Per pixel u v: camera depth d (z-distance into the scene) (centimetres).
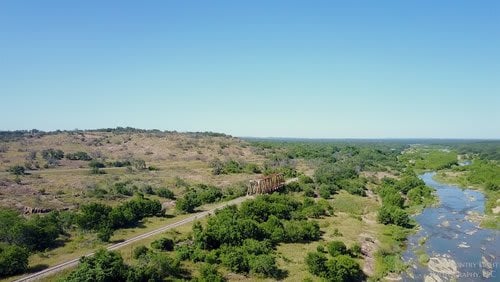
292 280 6969
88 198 11294
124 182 13775
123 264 6294
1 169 15500
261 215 10150
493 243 9844
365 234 10062
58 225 8362
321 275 7106
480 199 15275
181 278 6569
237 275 7000
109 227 8662
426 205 14012
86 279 5681
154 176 15962
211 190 13012
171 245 7838
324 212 11875
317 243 9025
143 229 8988
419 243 9731
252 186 13938
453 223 11738
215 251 7538
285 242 8981
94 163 17662
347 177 17612
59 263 6662
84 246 7569
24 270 6291
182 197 12712
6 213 8231
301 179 15900
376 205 13438
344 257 7481
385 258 8481
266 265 7056
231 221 8694
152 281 6216
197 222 9038
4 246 6781
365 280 7431
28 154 19250
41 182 13012
